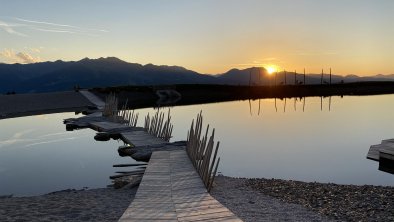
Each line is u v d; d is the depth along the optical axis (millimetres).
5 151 29531
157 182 14742
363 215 11867
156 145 25406
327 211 12344
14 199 14445
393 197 13945
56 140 34812
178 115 58719
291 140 35000
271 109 71938
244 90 141125
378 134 38188
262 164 24266
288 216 11766
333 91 151375
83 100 83250
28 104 74500
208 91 127562
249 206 12969
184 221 9977
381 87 168250
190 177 15594
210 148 14812
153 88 113438
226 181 17453
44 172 22156
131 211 10969
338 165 23797
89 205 13312
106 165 23719
